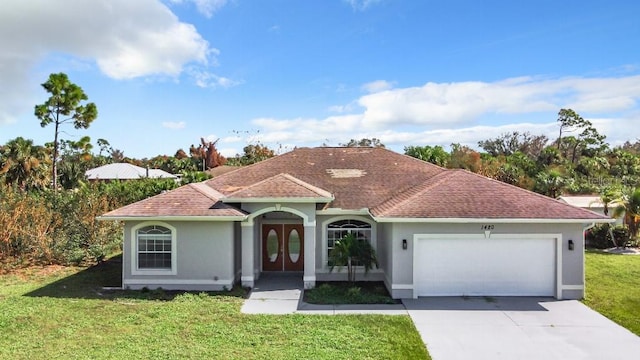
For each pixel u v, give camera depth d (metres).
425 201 17.23
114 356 10.73
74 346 11.34
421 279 16.84
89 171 63.19
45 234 22.94
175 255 17.72
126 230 17.70
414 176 21.91
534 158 80.75
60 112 48.72
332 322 13.59
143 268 17.80
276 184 18.67
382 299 16.25
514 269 16.83
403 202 17.42
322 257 19.67
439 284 16.88
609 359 11.06
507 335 12.70
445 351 11.50
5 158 42.81
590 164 63.91
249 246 18.14
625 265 22.20
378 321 13.73
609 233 27.69
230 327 13.00
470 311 14.97
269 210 18.23
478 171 49.38
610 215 30.84
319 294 17.03
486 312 14.87
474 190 17.89
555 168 57.56
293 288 18.11
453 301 16.19
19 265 21.47
